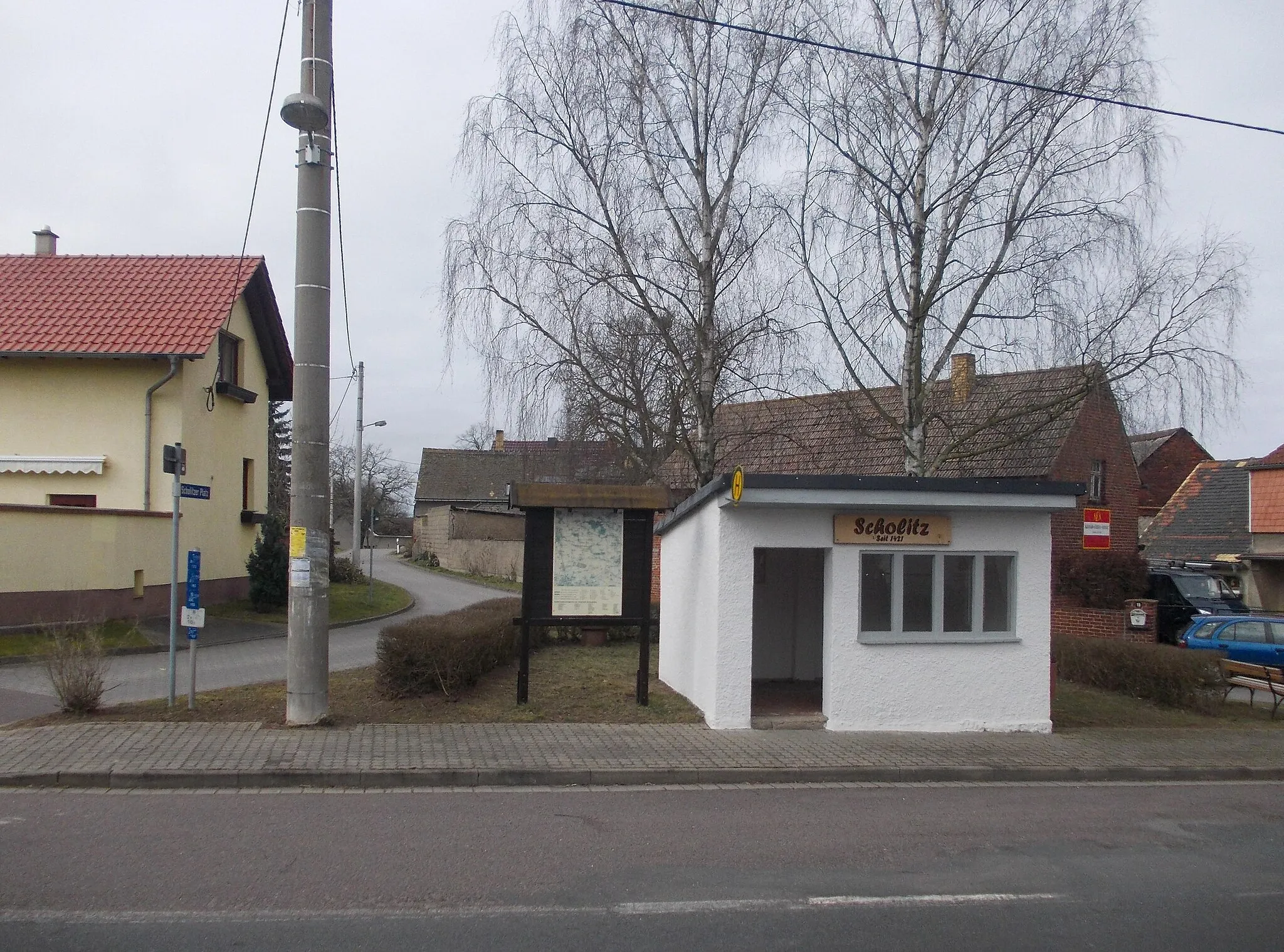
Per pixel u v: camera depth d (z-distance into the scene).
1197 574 24.88
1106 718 12.56
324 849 6.39
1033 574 11.36
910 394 14.88
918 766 9.34
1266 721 13.27
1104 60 13.69
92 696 10.12
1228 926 5.51
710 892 5.79
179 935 4.89
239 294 21.16
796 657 13.51
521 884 5.83
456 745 9.27
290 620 9.77
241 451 23.72
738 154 15.53
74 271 22.25
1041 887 6.12
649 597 11.31
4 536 16.16
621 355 15.95
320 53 9.92
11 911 5.16
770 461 23.69
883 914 5.52
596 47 15.14
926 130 14.44
